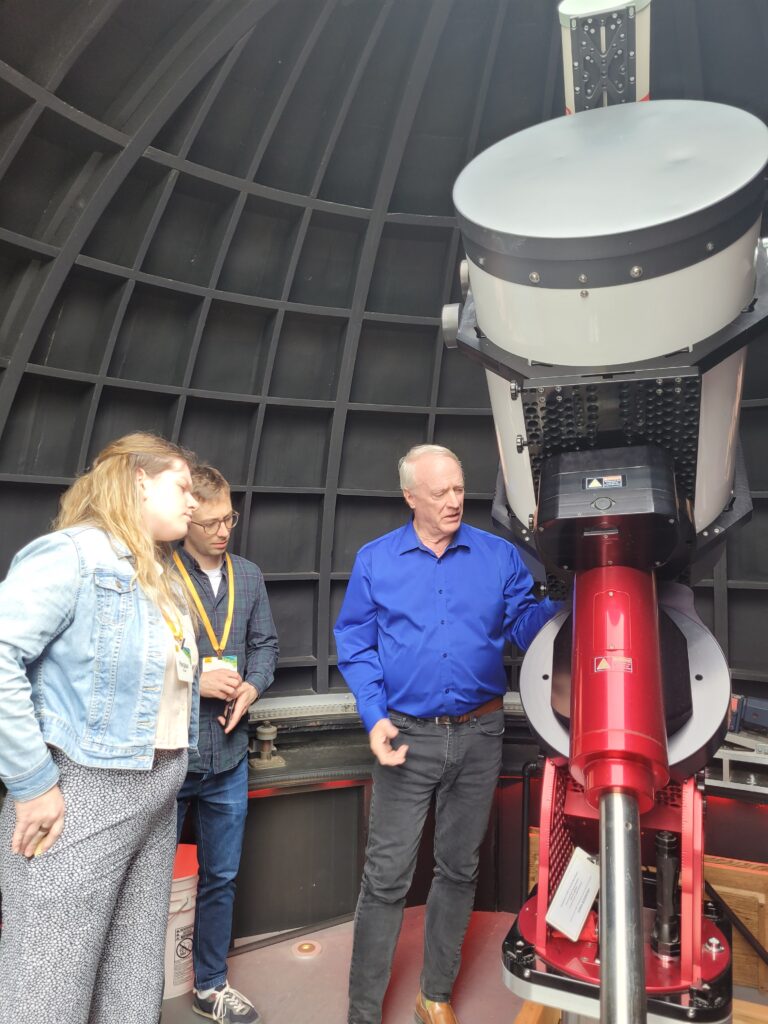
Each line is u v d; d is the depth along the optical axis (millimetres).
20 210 3041
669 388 1064
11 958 1641
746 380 3527
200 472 2791
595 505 1092
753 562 3557
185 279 3492
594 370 1097
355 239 3787
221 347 3688
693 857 1308
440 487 2414
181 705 1886
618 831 1021
